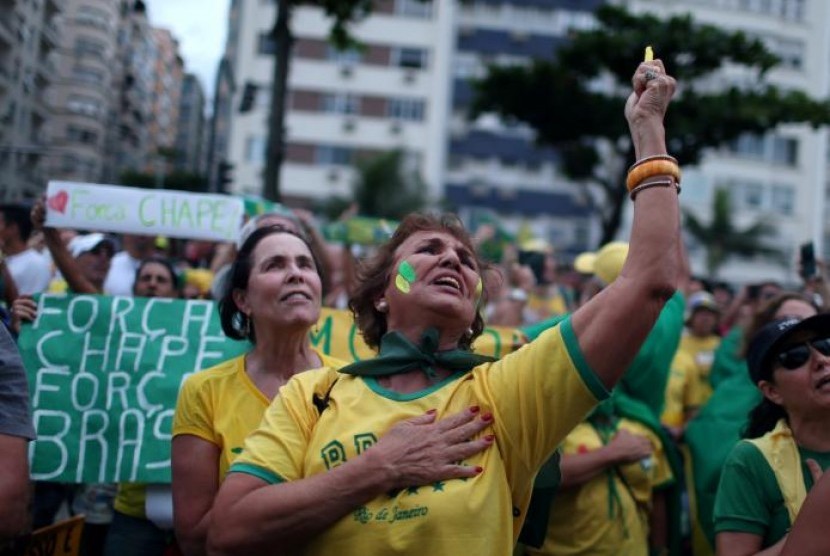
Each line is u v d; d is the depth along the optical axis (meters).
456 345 2.28
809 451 2.74
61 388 3.86
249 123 35.53
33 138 40.94
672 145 14.37
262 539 1.94
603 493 3.58
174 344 3.94
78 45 55.09
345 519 1.94
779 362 2.78
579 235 38.44
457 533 1.90
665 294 1.96
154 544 3.52
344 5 11.31
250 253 3.07
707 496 4.07
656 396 3.96
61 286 5.93
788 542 2.10
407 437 1.97
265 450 2.08
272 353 2.95
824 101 13.80
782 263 34.28
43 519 4.39
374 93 37.06
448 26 37.59
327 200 30.77
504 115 14.99
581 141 15.52
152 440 3.78
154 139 76.81
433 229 2.34
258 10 35.47
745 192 36.78
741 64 14.20
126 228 4.48
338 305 6.03
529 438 2.03
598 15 14.39
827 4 36.50
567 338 2.00
